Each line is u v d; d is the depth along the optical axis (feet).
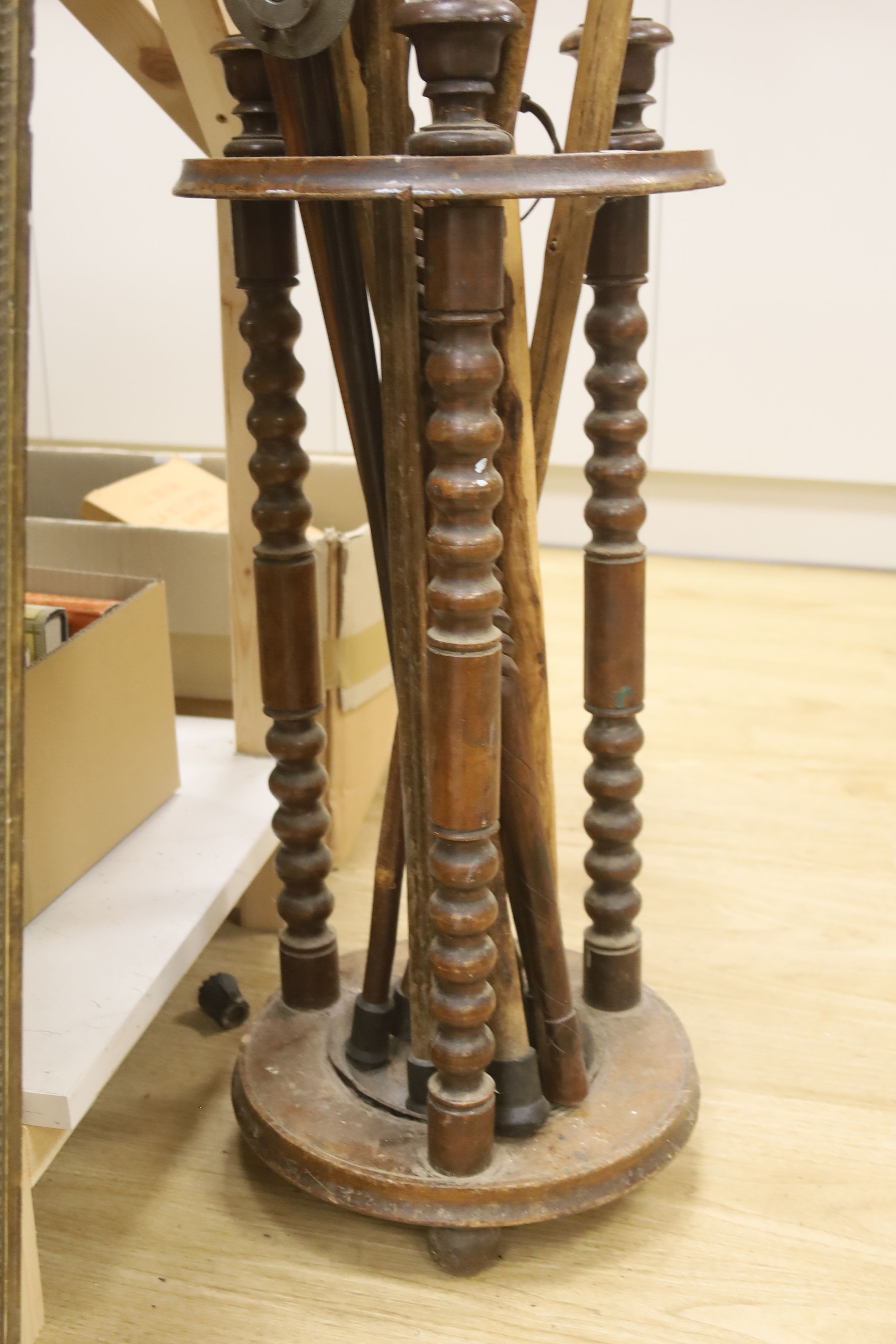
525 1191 2.73
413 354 2.42
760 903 4.39
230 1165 3.18
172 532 4.62
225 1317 2.70
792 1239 2.93
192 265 9.00
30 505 5.98
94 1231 2.94
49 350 9.42
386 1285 2.80
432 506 2.56
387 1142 2.87
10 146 1.88
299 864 3.24
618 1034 3.28
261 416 2.93
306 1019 3.34
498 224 2.18
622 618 3.05
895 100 7.51
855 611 7.66
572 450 8.77
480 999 2.62
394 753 2.94
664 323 8.25
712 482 8.73
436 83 2.12
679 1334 2.66
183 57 3.20
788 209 7.84
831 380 8.11
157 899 3.40
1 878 2.14
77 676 3.40
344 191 2.09
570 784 5.34
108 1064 2.77
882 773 5.43
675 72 7.75
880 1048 3.62
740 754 5.62
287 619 3.05
